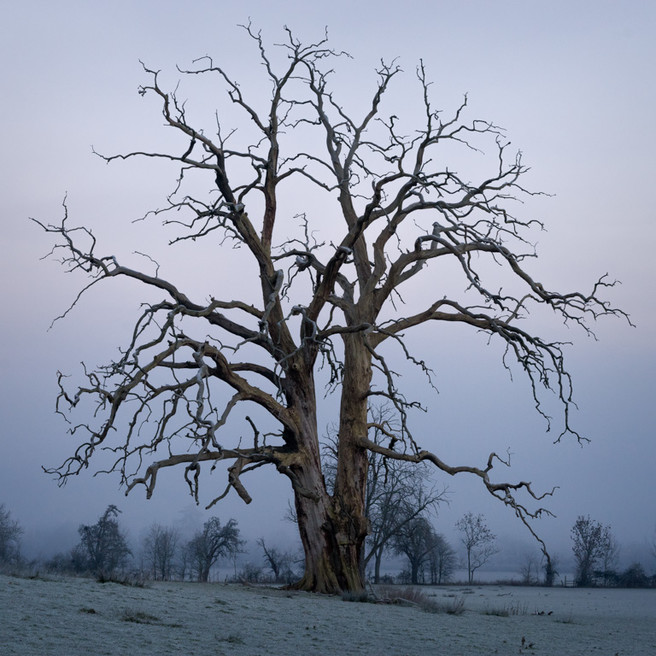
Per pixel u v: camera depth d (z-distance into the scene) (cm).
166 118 3097
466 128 3306
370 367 3195
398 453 3030
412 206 3309
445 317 3328
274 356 3111
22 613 1541
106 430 2739
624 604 5038
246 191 3253
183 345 2905
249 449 2892
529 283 3356
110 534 7288
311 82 3578
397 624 2081
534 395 3369
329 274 3058
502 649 1778
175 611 1859
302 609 2206
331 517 2989
